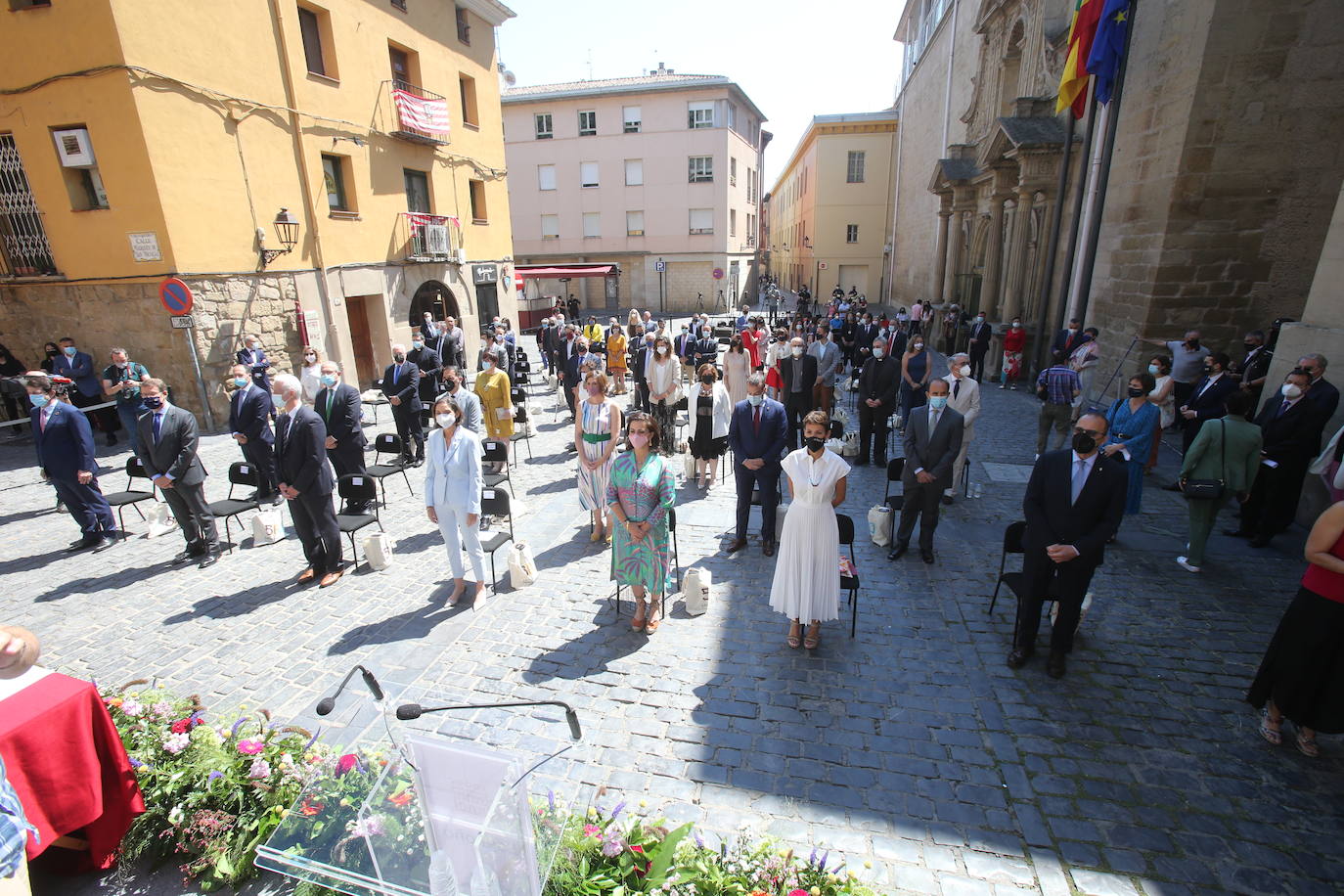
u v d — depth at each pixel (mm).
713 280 39875
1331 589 3686
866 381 9664
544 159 39312
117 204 11328
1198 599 5855
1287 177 10375
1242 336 11125
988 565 6621
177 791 3584
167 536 7863
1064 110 14430
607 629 5590
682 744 4203
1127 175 12117
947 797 3746
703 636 5457
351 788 2777
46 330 12531
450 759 2393
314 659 5215
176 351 11992
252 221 12938
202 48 11727
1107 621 5520
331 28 14656
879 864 3334
